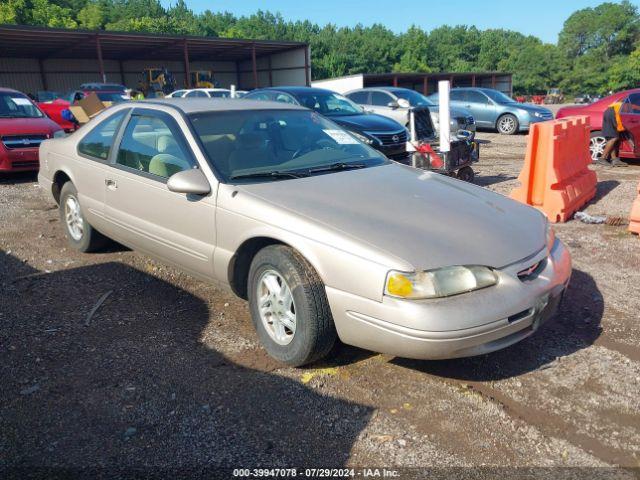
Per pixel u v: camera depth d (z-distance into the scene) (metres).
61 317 4.02
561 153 6.81
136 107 4.55
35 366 3.34
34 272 4.94
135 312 4.11
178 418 2.85
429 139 7.55
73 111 12.49
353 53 91.88
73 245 5.48
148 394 3.06
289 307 3.23
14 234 6.13
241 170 3.75
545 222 3.68
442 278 2.79
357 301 2.90
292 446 2.64
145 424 2.80
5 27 27.28
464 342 2.78
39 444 2.65
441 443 2.66
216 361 3.41
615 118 10.56
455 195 3.71
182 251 3.92
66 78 40.59
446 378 3.22
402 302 2.76
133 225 4.35
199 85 41.38
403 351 2.83
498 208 3.61
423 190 3.72
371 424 2.80
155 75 39.03
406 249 2.88
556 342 3.65
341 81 39.34
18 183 9.30
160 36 33.16
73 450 2.61
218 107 4.30
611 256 5.38
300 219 3.16
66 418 2.84
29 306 4.21
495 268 2.95
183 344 3.62
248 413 2.89
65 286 4.61
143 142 4.30
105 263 5.15
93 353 3.50
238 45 37.94
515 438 2.70
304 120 4.59
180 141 3.95
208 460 2.54
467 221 3.26
